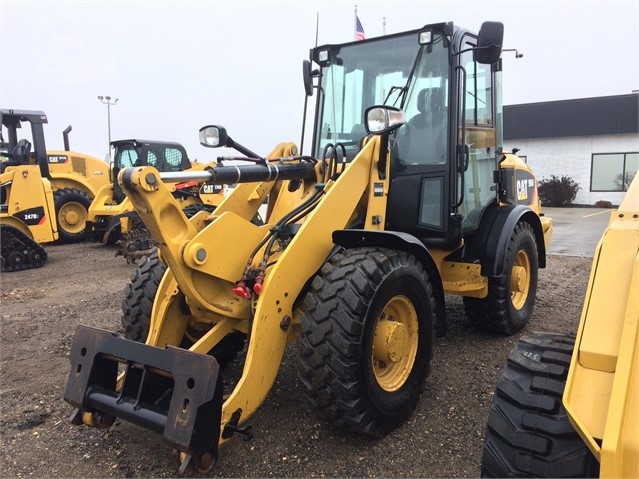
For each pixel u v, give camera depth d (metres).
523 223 4.67
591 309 1.70
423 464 2.65
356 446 2.80
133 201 2.49
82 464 2.69
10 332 4.90
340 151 3.70
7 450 2.83
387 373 2.98
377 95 3.90
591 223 14.56
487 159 4.32
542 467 1.76
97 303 5.95
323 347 2.62
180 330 3.18
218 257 2.73
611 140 20.94
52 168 11.66
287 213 3.37
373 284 2.70
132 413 2.40
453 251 3.93
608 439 1.42
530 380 1.96
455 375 3.69
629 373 1.50
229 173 2.82
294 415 3.12
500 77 4.44
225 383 3.49
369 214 3.28
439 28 3.56
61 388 3.63
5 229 8.02
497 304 4.27
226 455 2.73
